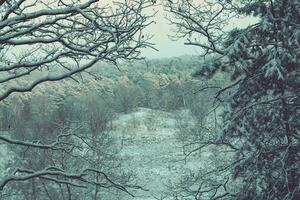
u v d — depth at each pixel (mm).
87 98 52094
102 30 6520
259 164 10844
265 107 11078
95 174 17969
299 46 9906
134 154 41062
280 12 10570
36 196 19297
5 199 17703
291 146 10820
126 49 6707
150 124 59719
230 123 10836
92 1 6352
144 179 31297
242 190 11039
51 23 6570
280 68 9844
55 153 17688
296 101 10703
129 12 6727
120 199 21969
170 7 11609
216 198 12109
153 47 6824
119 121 61656
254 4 11133
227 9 11695
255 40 10938
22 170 6836
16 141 6938
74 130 8617
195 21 11555
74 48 6684
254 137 10867
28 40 6445
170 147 44281
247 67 10938
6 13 6230
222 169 12180
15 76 6680
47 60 6703
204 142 12609
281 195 10688
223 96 12016
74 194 19750
